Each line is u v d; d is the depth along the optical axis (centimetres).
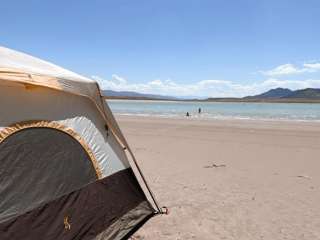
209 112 5197
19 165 325
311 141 1460
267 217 520
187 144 1357
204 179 761
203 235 453
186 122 2653
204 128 2097
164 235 452
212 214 533
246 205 577
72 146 390
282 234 455
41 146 351
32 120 346
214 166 909
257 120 2972
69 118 395
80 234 377
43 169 349
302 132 1848
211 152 1152
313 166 911
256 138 1567
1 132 313
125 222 452
